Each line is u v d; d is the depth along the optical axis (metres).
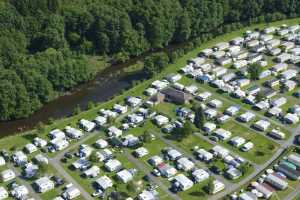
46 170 182.38
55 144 198.62
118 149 196.75
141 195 169.00
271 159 188.62
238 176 178.88
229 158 187.50
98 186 175.75
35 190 175.88
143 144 199.50
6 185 178.88
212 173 182.12
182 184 173.25
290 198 168.00
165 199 169.50
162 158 190.38
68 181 180.00
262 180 176.00
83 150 194.38
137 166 186.88
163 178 180.25
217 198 169.38
